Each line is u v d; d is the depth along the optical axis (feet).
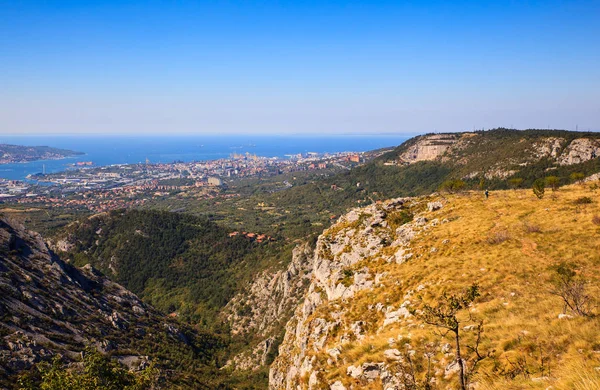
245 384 249.34
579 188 199.93
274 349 277.03
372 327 111.34
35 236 315.58
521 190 225.97
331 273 184.34
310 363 101.71
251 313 365.81
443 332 77.15
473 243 136.46
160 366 236.84
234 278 450.71
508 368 57.72
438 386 61.87
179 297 442.50
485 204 184.24
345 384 77.82
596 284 82.69
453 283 107.24
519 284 95.14
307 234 588.91
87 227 576.61
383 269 148.25
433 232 162.09
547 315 71.05
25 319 206.18
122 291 341.82
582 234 117.29
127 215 603.67
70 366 110.73
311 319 143.43
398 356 76.02
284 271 382.22
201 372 262.26
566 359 54.03
